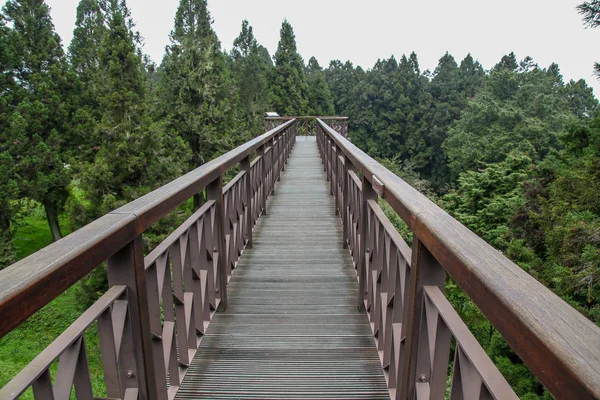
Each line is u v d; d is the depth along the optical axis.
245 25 48.25
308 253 4.00
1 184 17.62
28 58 21.66
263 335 2.50
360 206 2.92
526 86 35.69
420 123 49.25
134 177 19.17
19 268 0.81
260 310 2.84
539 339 0.56
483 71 57.47
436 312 1.22
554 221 11.88
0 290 0.71
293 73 46.12
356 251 3.43
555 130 32.09
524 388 7.94
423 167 48.69
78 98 22.91
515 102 35.94
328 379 2.07
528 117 33.47
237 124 30.19
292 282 3.31
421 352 1.33
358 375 2.11
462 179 20.80
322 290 3.16
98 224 1.14
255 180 5.05
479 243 0.92
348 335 2.50
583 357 0.50
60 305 14.26
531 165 17.92
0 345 12.02
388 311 2.02
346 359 2.25
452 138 38.28
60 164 20.19
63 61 23.09
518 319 0.62
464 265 0.83
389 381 1.92
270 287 3.22
